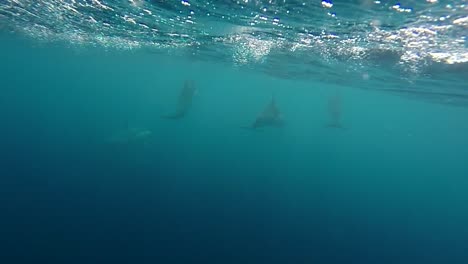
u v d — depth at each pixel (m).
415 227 19.55
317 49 10.66
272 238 14.08
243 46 12.80
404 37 7.12
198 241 12.84
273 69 20.59
